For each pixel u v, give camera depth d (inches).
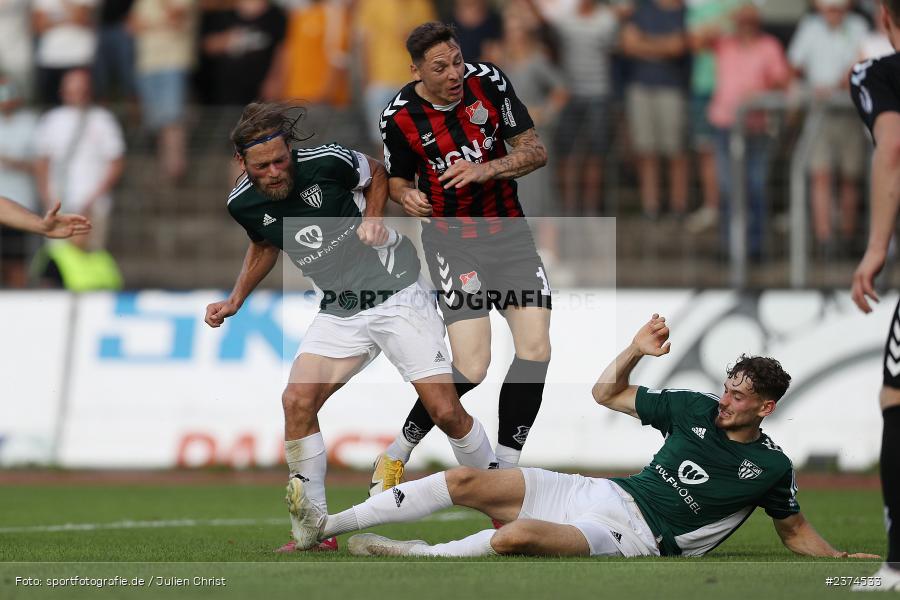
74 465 1539.1
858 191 1668.3
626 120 1760.6
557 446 1483.8
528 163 829.2
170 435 1550.2
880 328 1547.7
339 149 823.7
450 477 753.0
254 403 1549.0
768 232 1680.6
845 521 1066.7
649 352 791.7
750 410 757.9
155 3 1846.7
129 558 748.6
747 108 1659.7
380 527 1010.7
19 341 1577.3
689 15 1782.7
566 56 1806.1
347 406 1519.4
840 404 1530.5
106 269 1720.0
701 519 769.6
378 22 1790.1
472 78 837.2
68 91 1748.3
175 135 1851.6
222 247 1860.2
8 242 1704.0
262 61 1852.9
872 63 610.9
